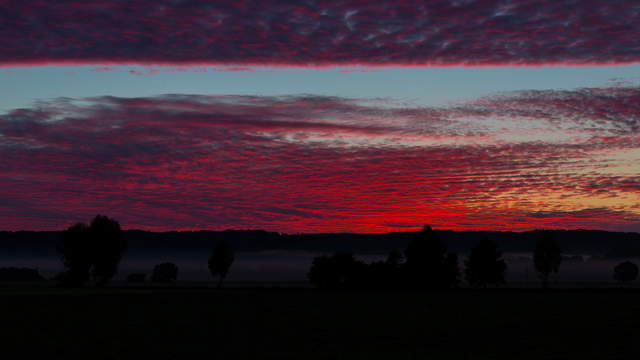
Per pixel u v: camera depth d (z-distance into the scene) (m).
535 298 116.50
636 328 54.12
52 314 70.88
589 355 36.72
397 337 46.44
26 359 34.94
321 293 139.75
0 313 72.81
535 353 37.50
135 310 78.75
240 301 104.19
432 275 143.50
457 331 51.38
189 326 55.22
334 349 39.06
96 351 38.03
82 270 158.25
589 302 102.56
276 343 42.31
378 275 145.38
